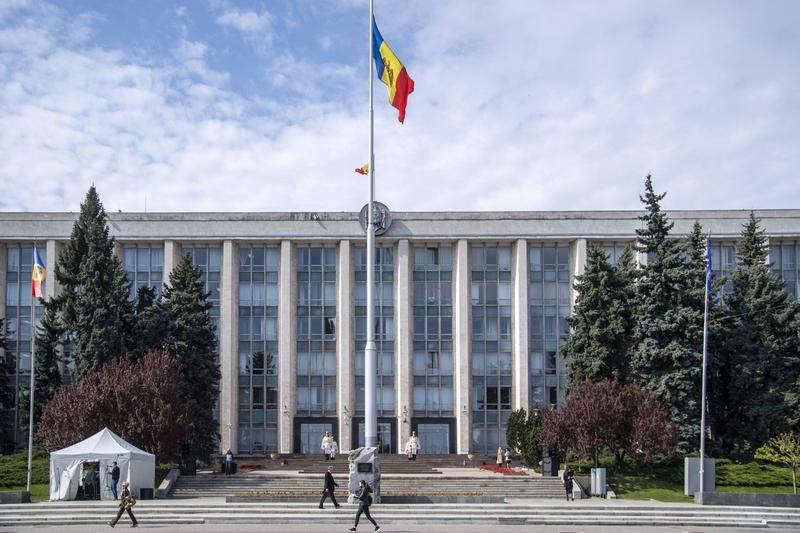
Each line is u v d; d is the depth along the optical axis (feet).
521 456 203.00
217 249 249.96
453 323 249.14
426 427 245.04
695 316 186.19
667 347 185.88
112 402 166.61
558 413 178.29
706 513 131.85
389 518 123.54
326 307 249.96
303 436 245.24
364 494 111.24
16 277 243.60
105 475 146.10
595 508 133.39
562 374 244.83
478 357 247.70
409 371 245.24
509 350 247.70
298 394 246.88
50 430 165.48
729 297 202.80
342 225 247.70
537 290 248.32
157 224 246.47
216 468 204.23
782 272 244.83
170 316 204.13
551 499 153.58
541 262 249.75
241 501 137.28
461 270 246.68
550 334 246.47
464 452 240.12
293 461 217.77
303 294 250.57
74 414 164.04
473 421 244.83
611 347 193.77
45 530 114.42
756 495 141.90
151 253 249.14
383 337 249.14
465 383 242.58
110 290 197.47
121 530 113.80
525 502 144.46
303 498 138.82
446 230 246.88
